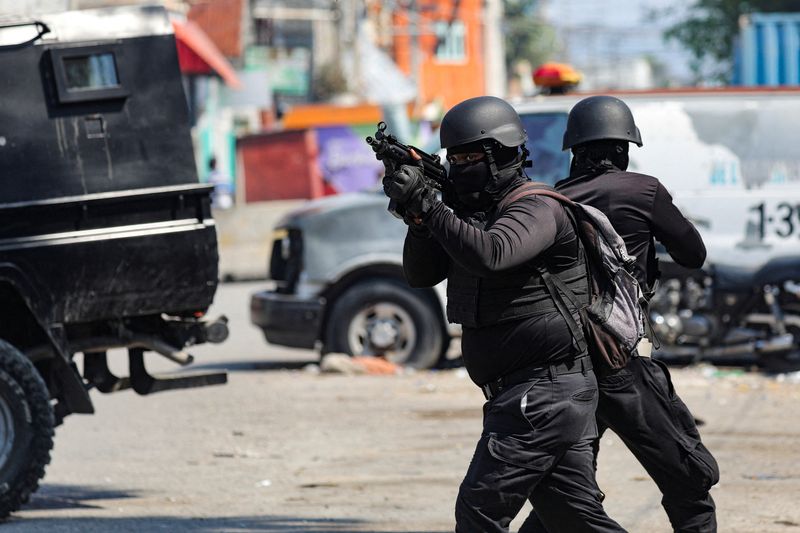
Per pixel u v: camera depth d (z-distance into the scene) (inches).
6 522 700.7
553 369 446.3
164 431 982.4
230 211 2429.9
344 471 832.9
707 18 4515.3
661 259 1209.4
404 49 5585.6
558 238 447.8
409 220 438.6
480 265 418.6
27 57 741.3
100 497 768.3
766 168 1213.7
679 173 1215.6
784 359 1217.4
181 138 762.8
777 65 2031.3
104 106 751.7
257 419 1024.2
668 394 525.7
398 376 1230.3
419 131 3383.4
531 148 1198.3
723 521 690.2
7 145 733.3
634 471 828.6
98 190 746.2
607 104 550.3
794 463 844.6
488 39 5816.9
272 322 1253.7
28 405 702.5
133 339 775.7
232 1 4089.6
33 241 733.9
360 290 1253.1
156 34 764.0
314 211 1263.5
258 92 3715.6
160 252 754.8
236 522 697.6
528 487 438.0
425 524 689.0
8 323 764.0
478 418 1015.6
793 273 1202.0
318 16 4773.6
